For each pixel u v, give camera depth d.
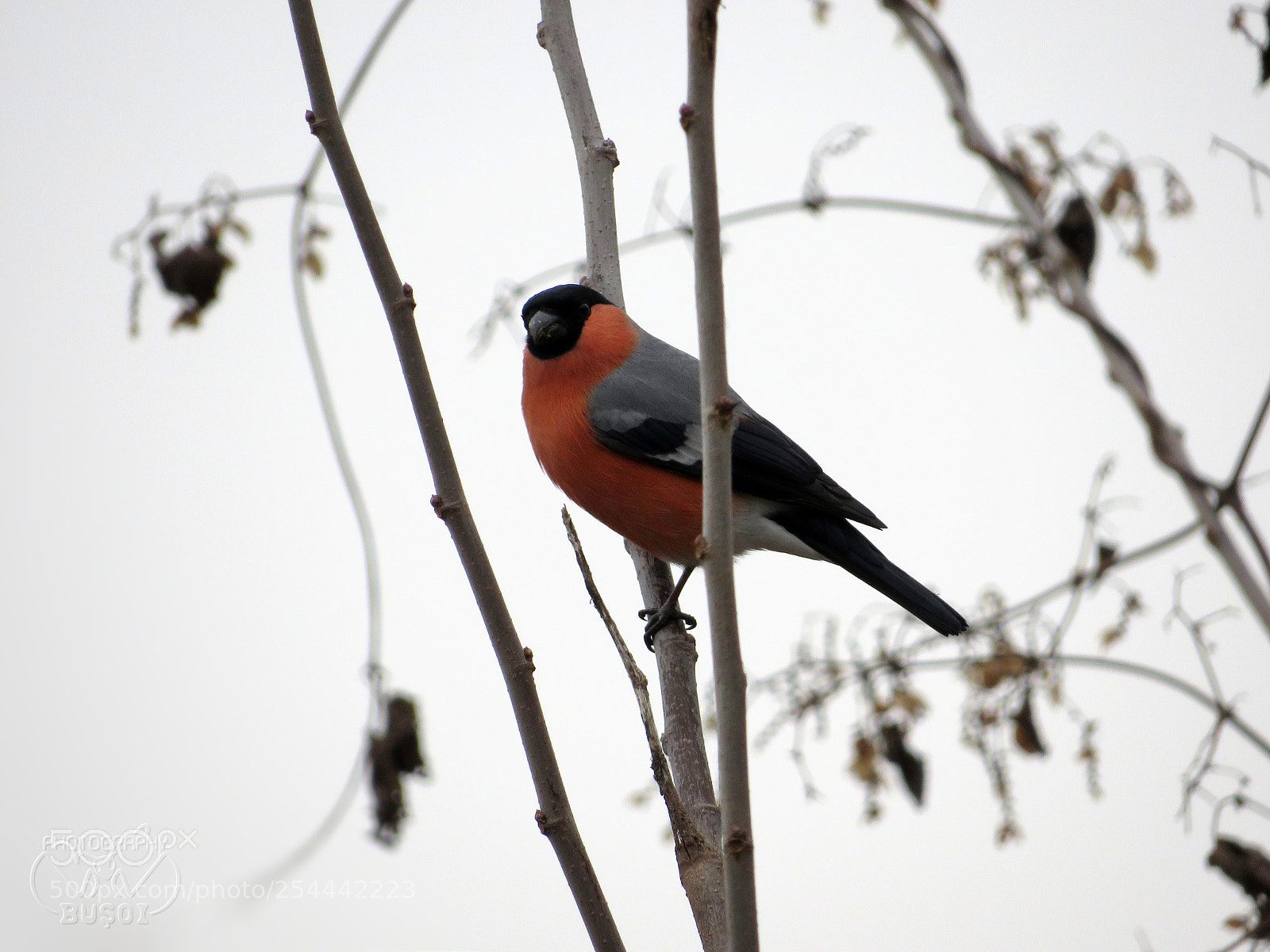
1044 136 7.81
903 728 8.43
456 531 4.83
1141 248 7.80
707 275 4.17
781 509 9.15
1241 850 6.69
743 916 4.11
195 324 7.48
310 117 4.92
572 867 4.59
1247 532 4.99
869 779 8.48
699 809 6.01
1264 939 6.55
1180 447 4.95
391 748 5.29
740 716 4.17
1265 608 4.70
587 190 7.80
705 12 4.00
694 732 6.69
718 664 4.19
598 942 4.52
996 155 5.50
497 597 4.82
